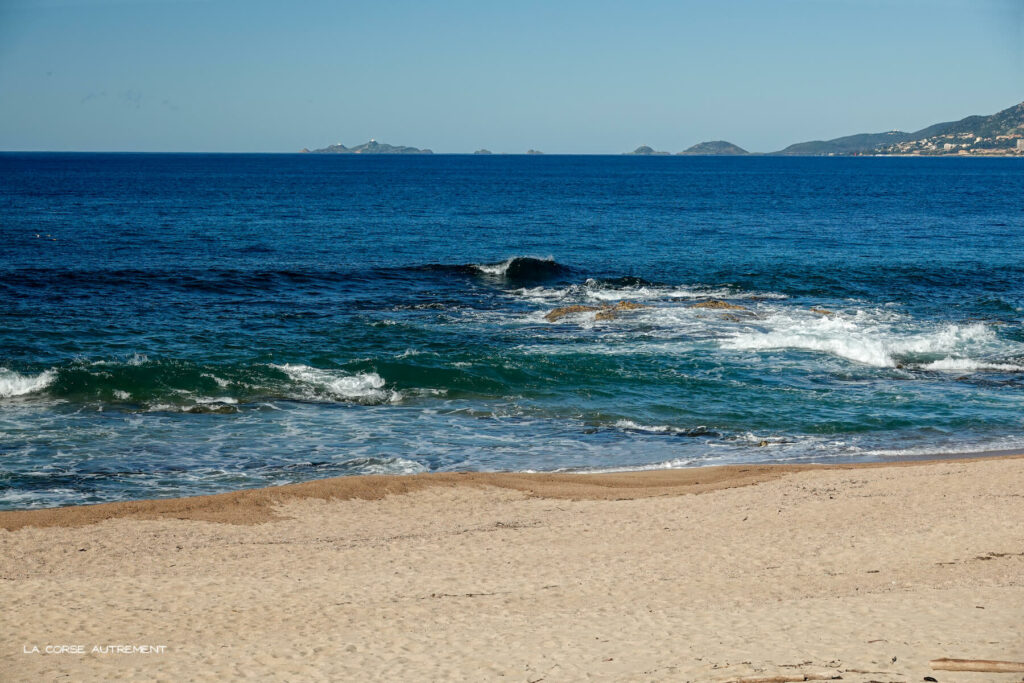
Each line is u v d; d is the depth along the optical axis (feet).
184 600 35.53
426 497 49.98
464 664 28.50
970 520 43.93
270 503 48.26
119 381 71.67
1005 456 59.16
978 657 26.68
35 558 40.24
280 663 29.04
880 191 384.47
